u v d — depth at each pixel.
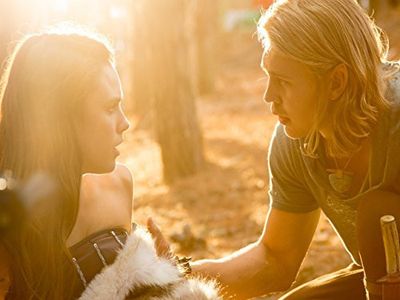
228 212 10.82
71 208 3.02
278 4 3.36
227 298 4.02
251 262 4.02
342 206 3.65
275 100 3.42
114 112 3.14
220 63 37.50
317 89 3.32
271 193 3.99
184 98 13.58
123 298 3.01
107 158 3.10
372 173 3.43
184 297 3.05
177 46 13.71
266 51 3.38
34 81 3.00
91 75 3.02
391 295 3.27
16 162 3.00
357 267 3.99
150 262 3.06
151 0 13.66
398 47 25.30
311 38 3.27
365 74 3.29
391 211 3.38
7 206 2.45
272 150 3.88
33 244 2.97
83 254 3.10
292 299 3.97
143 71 21.33
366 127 3.36
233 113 22.16
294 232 4.00
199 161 13.75
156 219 10.98
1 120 3.06
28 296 3.02
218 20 43.47
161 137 13.67
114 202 3.29
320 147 3.55
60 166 3.01
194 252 8.77
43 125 3.00
